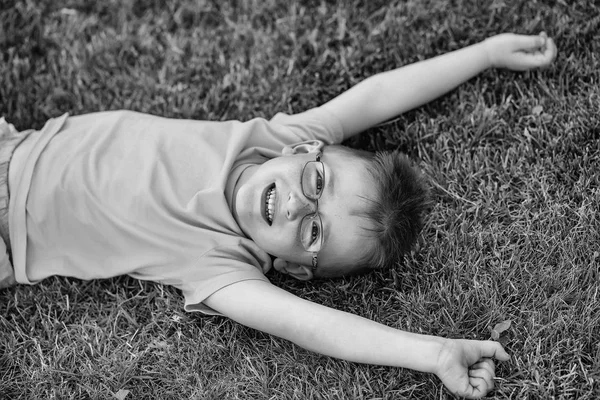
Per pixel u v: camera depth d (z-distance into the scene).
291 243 1.18
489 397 1.13
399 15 1.44
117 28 1.50
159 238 1.23
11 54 1.46
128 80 1.44
